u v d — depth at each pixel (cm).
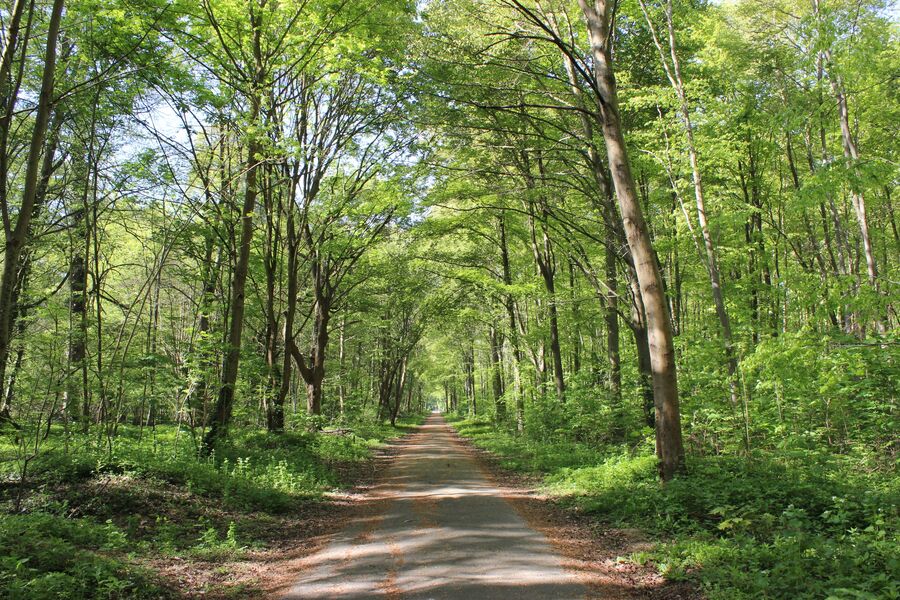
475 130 1596
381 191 1780
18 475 895
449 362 5572
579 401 1750
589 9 1031
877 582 449
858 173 805
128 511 819
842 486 768
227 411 1339
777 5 1780
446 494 1178
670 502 823
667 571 576
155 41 1268
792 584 477
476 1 1405
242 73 1312
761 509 723
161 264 1284
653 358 988
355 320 2984
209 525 823
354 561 668
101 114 1258
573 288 2216
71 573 540
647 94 1455
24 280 1382
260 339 2288
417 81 1518
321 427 2100
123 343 1525
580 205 1997
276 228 1798
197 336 1438
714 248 1427
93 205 1273
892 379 933
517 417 2761
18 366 1112
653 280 986
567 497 1078
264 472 1187
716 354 1213
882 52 1391
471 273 2333
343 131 1855
